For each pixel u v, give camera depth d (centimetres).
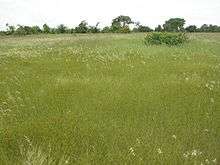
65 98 1115
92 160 676
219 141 789
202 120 934
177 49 2714
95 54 2295
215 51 2722
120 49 2602
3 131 814
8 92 1185
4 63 1936
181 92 1204
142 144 756
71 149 720
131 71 1622
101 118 929
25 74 1570
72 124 866
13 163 654
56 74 1568
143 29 7875
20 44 3731
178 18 6912
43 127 841
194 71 1644
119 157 688
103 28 7369
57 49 2723
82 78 1465
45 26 7500
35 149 666
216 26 8156
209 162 677
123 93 1189
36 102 1077
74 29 7500
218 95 1194
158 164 673
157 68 1700
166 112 988
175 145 756
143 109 1016
